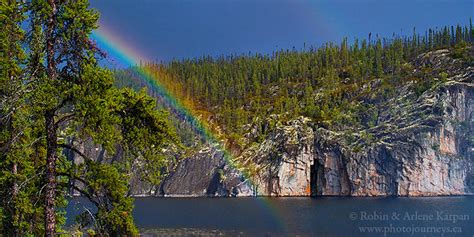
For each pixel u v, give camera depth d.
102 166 16.30
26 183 17.02
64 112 16.59
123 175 16.83
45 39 16.00
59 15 16.00
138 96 16.72
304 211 135.75
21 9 16.22
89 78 15.12
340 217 113.69
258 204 169.75
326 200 188.50
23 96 16.50
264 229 92.62
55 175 16.42
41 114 15.84
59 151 18.22
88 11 16.08
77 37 16.08
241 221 109.00
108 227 16.56
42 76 16.05
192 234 86.25
